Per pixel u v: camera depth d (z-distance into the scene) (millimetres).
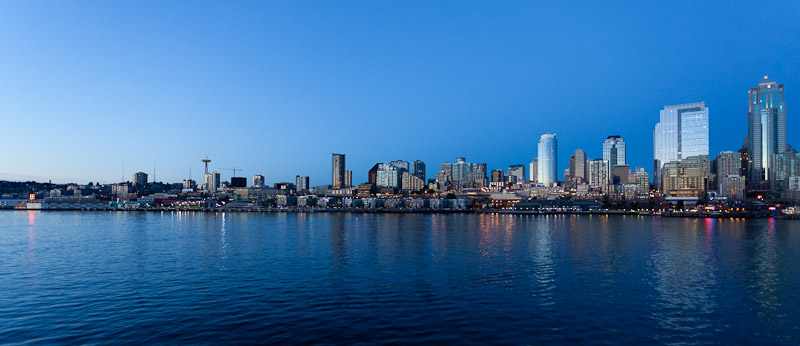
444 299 60719
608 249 121812
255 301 59062
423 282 72062
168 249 119250
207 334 46031
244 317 51812
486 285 70000
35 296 61531
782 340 45938
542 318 52312
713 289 68500
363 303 58406
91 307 55781
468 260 97688
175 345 42844
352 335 46062
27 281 72062
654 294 64812
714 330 48781
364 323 49938
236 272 80812
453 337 45750
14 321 49875
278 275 77875
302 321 50500
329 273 80125
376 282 71875
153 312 53625
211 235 169875
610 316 53469
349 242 140125
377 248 122062
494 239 152500
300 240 147375
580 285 70500
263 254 107625
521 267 87875
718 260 100750
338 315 52906
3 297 61031
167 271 81812
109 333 46094
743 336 47031
